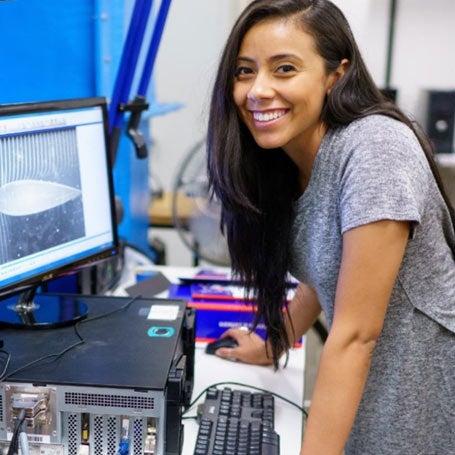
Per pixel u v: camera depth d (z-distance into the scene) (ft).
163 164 12.30
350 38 3.81
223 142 4.07
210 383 4.97
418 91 11.93
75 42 6.32
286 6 3.62
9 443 3.80
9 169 4.24
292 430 4.35
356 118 3.75
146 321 4.61
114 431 3.79
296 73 3.64
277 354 4.97
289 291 5.46
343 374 3.58
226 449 3.92
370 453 4.14
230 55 3.80
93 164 4.92
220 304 5.65
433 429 4.12
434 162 3.96
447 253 4.02
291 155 4.10
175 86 11.89
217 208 7.39
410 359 3.94
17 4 5.40
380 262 3.47
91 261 5.04
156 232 12.37
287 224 4.30
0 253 4.25
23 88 5.62
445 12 11.62
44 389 3.72
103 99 4.91
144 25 5.59
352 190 3.52
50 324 4.44
